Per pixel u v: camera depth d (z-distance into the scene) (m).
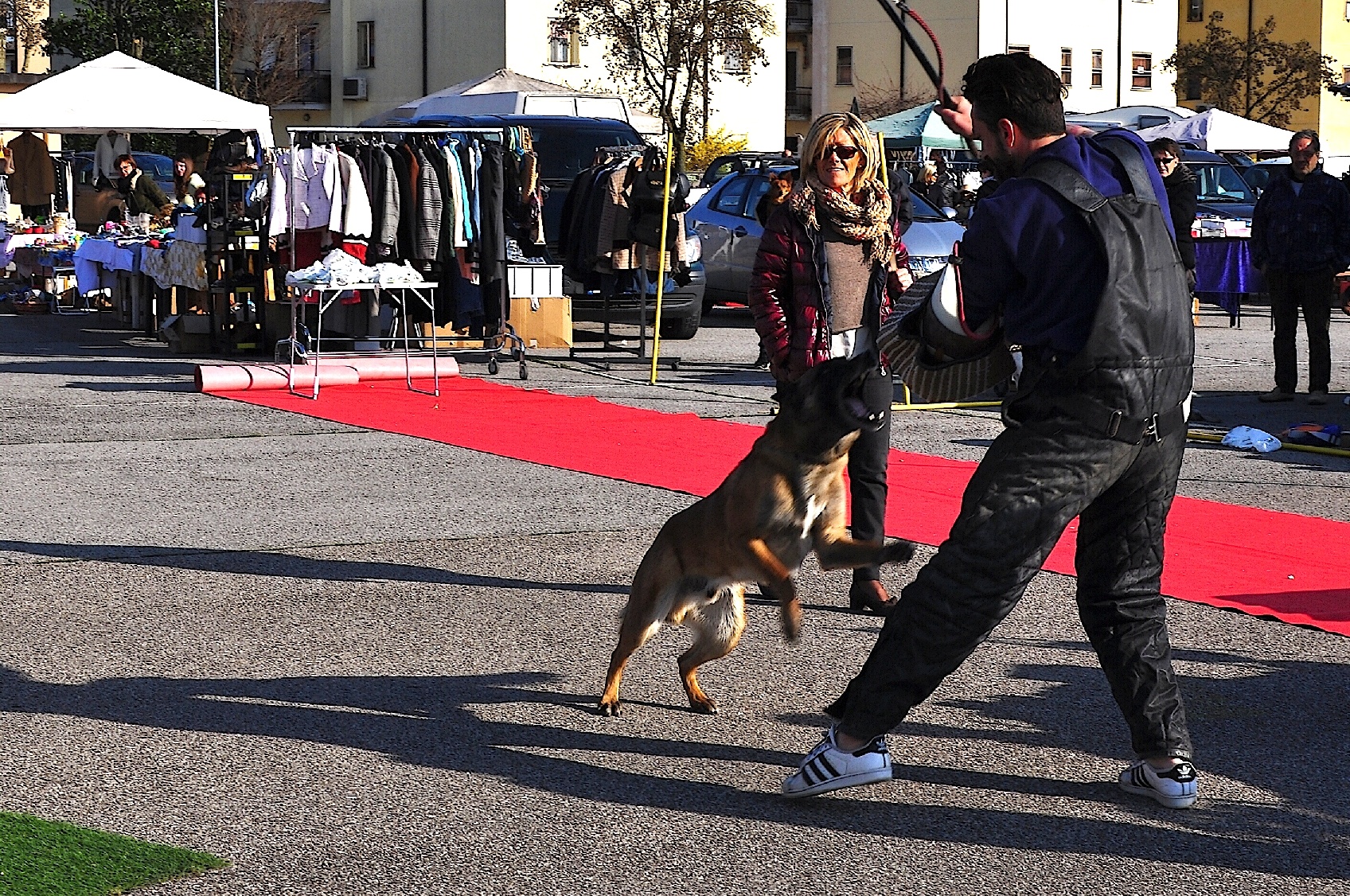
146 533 7.21
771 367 5.91
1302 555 6.91
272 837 3.80
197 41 44.28
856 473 5.99
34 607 5.94
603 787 4.20
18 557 6.73
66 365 13.86
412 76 45.75
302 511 7.74
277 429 10.37
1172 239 3.82
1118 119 27.70
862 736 3.99
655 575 4.73
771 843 3.81
